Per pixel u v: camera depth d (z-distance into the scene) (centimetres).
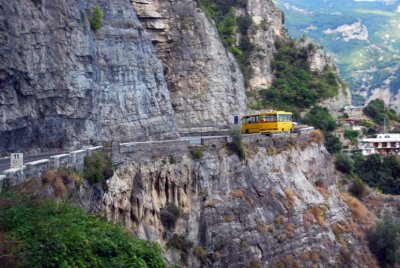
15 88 3016
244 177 4612
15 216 1931
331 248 5219
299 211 5050
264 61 9056
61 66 3425
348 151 9269
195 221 3966
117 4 4459
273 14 9919
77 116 3556
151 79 4700
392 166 8669
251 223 4372
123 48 4388
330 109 9281
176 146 3997
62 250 1827
